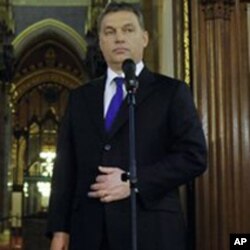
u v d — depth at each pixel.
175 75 5.55
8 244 16.27
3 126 22.39
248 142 5.09
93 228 2.61
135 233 2.47
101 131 2.72
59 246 2.79
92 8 20.47
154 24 8.25
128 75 2.59
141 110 2.71
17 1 23.64
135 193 2.53
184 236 2.70
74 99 2.92
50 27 24.00
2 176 22.83
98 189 2.57
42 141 30.05
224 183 5.02
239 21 5.25
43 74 28.17
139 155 2.65
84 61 23.62
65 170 2.86
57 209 2.82
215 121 5.07
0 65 21.03
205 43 5.18
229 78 5.15
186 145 2.67
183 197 5.14
